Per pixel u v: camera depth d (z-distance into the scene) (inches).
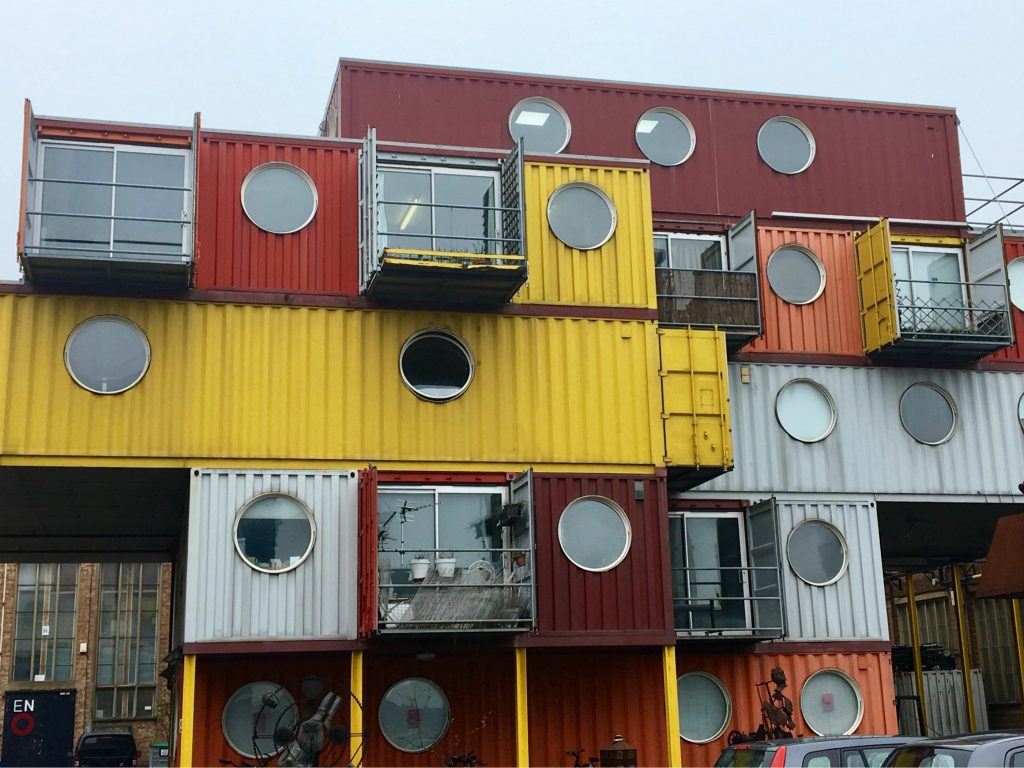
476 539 897.5
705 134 1187.9
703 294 1031.6
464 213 929.5
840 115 1224.2
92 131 880.9
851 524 1032.2
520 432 916.6
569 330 943.0
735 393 1045.2
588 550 900.6
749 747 655.1
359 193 932.0
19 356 852.0
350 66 1112.8
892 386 1082.1
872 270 1079.6
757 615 979.9
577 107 1168.2
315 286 912.9
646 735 932.0
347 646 852.0
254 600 847.1
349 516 875.4
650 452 931.3
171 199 885.2
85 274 856.9
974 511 1112.2
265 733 870.4
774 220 1181.1
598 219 971.9
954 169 1240.8
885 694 999.6
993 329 1078.4
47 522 1104.2
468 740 903.7
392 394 904.9
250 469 866.8
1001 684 1524.4
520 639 866.8
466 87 1143.0
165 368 871.7
